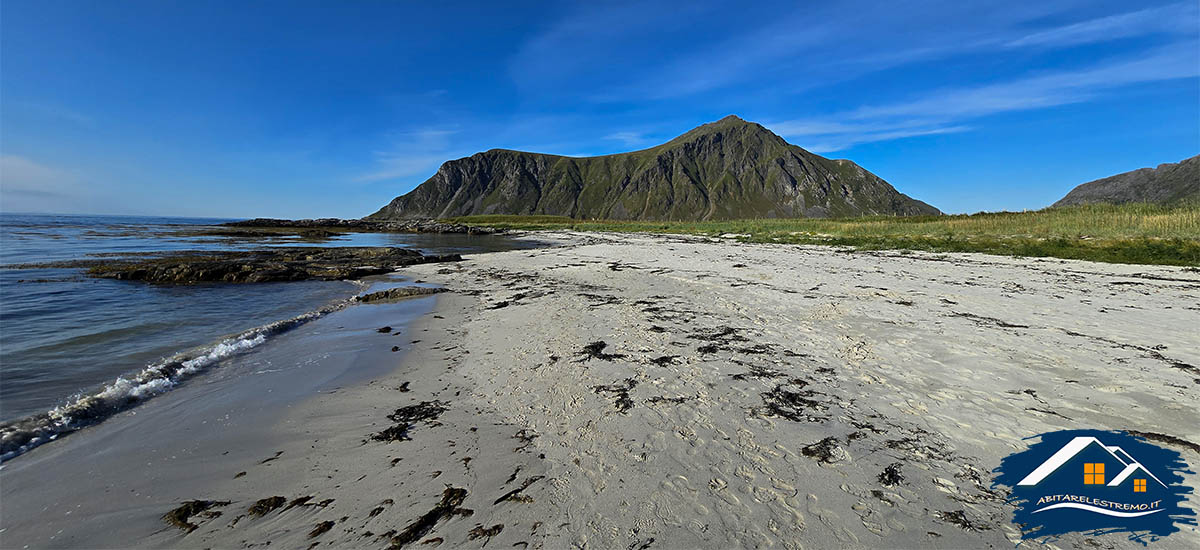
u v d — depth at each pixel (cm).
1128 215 2881
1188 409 538
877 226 4209
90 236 5084
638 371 719
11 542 353
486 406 612
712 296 1345
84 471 459
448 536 362
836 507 389
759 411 573
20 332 1030
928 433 511
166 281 1903
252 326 1117
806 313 1098
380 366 793
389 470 457
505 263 2522
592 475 441
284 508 399
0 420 569
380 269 2236
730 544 348
